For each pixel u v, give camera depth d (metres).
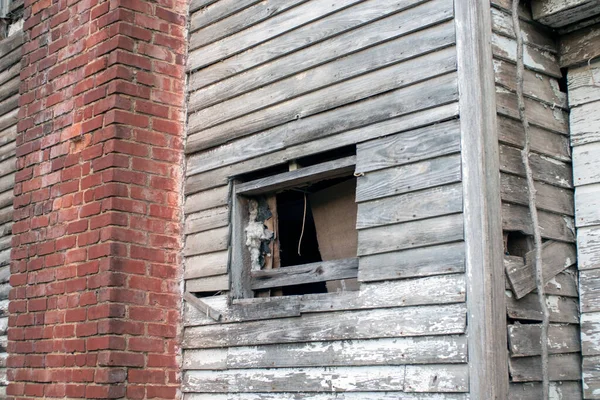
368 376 4.37
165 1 5.78
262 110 5.27
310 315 4.73
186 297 5.47
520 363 4.02
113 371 5.06
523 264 4.19
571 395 4.28
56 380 5.39
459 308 4.04
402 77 4.50
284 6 5.23
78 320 5.32
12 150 6.98
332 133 4.80
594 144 4.54
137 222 5.36
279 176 5.11
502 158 4.22
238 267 5.31
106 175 5.33
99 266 5.24
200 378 5.30
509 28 4.44
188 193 5.62
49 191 5.80
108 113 5.42
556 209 4.45
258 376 4.95
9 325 5.90
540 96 4.54
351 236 5.09
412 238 4.30
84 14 5.85
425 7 4.46
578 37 4.65
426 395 4.11
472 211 4.05
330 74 4.88
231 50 5.52
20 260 5.93
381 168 4.50
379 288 4.41
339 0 4.90
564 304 4.38
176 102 5.71
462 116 4.19
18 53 7.12
